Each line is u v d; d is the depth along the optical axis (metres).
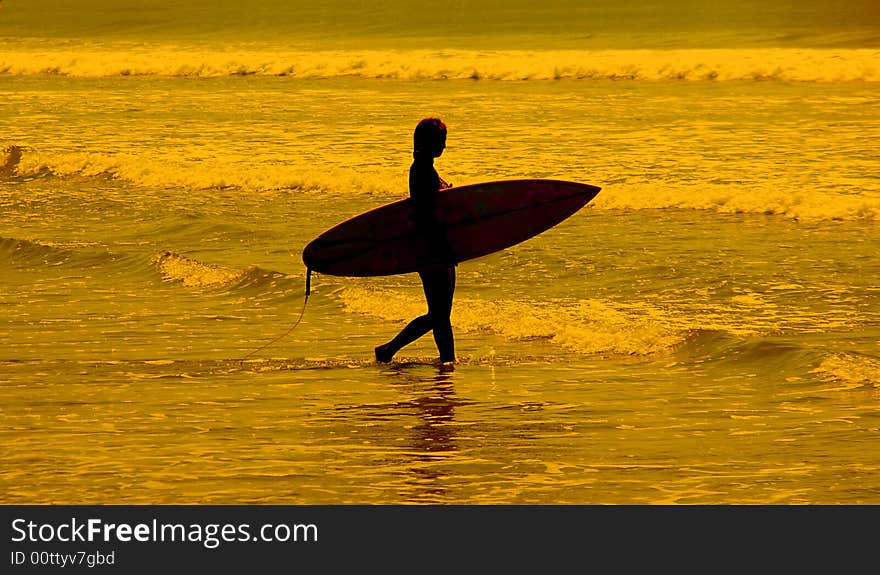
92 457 27.38
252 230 60.84
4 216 67.94
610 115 113.19
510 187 37.31
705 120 107.06
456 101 131.00
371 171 81.12
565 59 172.88
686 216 62.56
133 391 33.44
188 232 61.28
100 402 32.25
